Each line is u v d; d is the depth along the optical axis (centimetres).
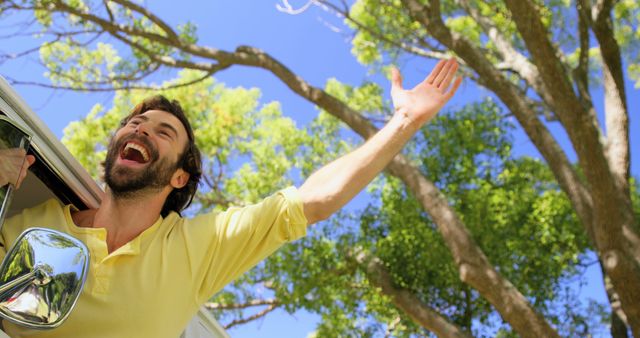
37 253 105
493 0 804
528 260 778
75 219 166
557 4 764
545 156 624
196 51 751
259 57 761
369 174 172
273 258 808
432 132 848
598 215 516
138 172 162
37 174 166
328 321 835
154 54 776
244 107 998
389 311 827
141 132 167
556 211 789
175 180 177
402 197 832
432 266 745
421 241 757
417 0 654
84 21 761
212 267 162
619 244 511
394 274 762
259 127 1014
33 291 103
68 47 807
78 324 139
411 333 830
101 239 152
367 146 175
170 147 169
